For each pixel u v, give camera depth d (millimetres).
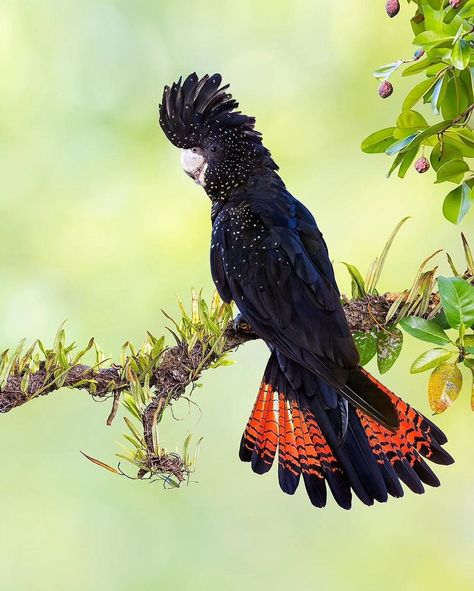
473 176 9742
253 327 9883
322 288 9844
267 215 9961
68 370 9664
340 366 9773
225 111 10086
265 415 9859
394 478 9805
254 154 10062
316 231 9969
